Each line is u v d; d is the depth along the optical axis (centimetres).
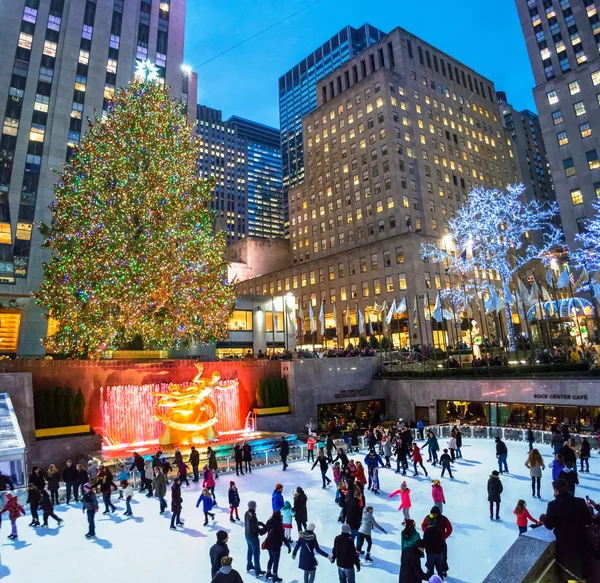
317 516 1590
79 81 5684
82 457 2650
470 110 9812
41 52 5578
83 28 5878
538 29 7612
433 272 7212
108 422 2902
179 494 1521
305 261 9481
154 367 3173
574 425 2894
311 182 9612
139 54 6281
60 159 5350
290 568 1170
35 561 1241
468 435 3108
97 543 1367
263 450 2714
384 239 7456
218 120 18675
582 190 6656
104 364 2981
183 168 3834
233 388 3531
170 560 1229
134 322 3303
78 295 3331
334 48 18300
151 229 3462
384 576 1091
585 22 7094
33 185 5175
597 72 6700
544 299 4556
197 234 3859
